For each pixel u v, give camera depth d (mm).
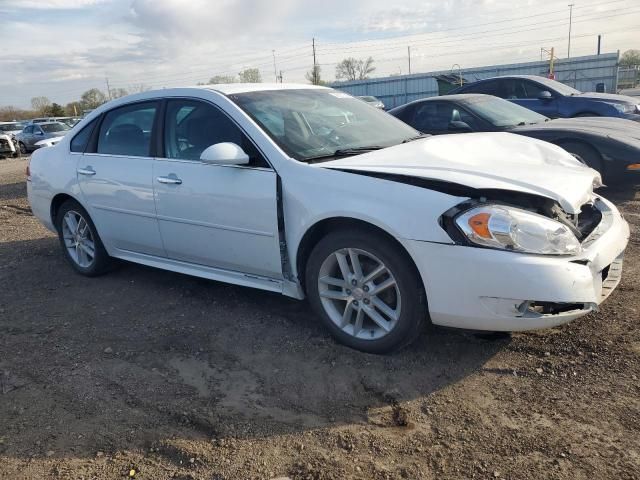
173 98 4035
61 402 2936
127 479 2328
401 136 4035
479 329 2838
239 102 3715
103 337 3680
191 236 3863
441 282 2785
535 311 2730
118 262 4984
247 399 2850
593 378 2789
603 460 2234
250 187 3422
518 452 2322
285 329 3598
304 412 2709
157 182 3947
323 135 3699
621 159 6242
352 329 3256
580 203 2885
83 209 4746
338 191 3062
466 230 2699
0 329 3908
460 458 2314
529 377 2857
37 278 5004
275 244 3393
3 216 8156
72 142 4840
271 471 2312
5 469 2434
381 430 2537
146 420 2730
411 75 40500
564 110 9609
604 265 2869
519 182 2840
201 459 2416
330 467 2311
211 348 3420
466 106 7480
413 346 3248
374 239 2969
